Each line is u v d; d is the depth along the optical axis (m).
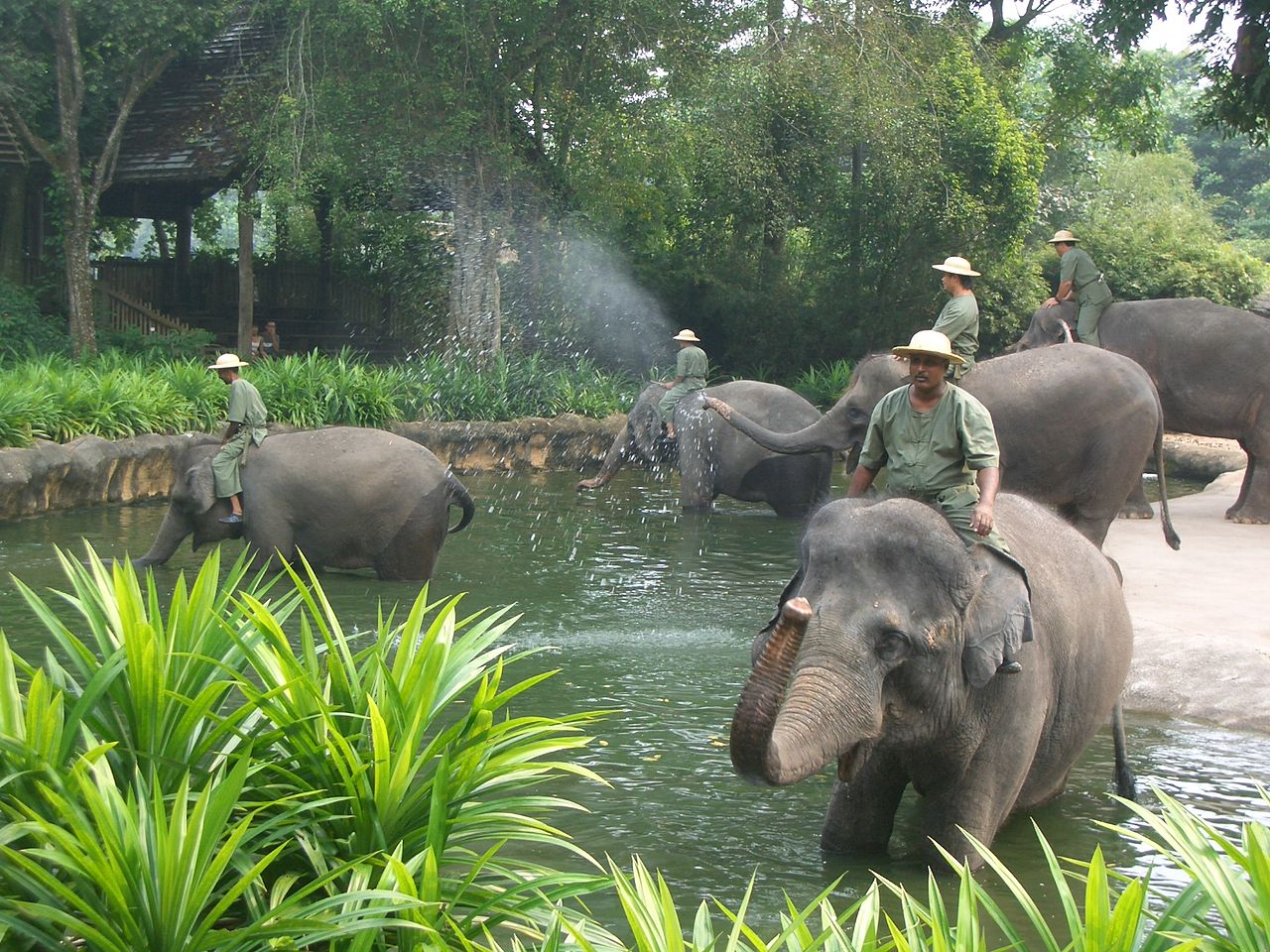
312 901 4.12
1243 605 10.45
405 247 29.08
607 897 5.32
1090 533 12.02
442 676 4.65
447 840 4.30
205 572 4.71
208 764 4.65
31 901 3.62
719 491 17.50
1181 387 15.30
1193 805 6.57
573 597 11.63
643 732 7.61
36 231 27.30
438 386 22.70
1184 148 56.91
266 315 30.97
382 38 23.64
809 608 4.12
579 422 23.23
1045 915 5.21
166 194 30.09
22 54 23.84
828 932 3.45
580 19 24.91
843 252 31.72
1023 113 38.38
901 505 5.22
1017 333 33.72
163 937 3.54
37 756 3.76
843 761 4.99
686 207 31.11
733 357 32.91
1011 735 5.59
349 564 12.21
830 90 28.05
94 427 16.56
